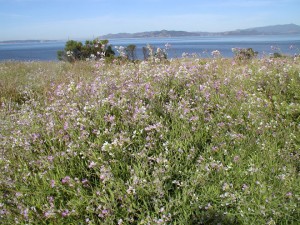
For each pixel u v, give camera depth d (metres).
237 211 3.03
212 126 4.44
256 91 6.06
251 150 3.95
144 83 5.55
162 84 5.78
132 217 2.99
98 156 3.69
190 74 6.01
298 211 2.91
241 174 3.41
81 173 3.65
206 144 4.08
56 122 4.74
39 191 3.38
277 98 5.53
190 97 5.38
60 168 3.67
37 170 3.83
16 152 4.14
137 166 3.65
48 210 3.08
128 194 3.18
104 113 4.66
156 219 2.83
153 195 3.22
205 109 4.85
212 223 2.97
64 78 8.20
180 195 3.24
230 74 6.89
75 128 4.38
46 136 4.42
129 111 4.58
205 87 5.39
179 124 4.36
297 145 4.00
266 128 4.33
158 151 3.83
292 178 3.21
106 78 6.27
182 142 4.00
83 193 3.29
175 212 2.97
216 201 3.11
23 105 6.20
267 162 3.59
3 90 7.99
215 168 3.52
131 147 3.96
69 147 3.98
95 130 4.19
